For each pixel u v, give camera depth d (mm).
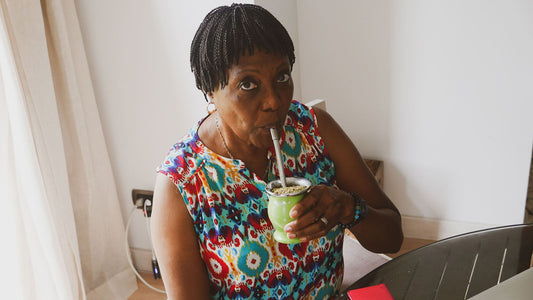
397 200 2547
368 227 1066
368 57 2318
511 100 2166
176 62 2010
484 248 1104
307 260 1038
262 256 999
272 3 2023
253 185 1014
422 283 1006
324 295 1112
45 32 1919
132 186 2311
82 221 2182
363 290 947
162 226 984
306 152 1087
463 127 2285
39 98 1824
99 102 2191
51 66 1970
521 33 2047
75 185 2129
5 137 1729
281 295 1041
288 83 883
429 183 2449
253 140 903
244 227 993
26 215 1813
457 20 2115
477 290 969
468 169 2354
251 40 823
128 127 2199
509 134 2229
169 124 2131
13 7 1707
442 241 1155
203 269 1006
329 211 876
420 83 2275
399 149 2436
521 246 1094
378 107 2393
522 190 2307
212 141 1020
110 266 2330
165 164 1007
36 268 1876
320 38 2365
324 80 2441
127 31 2025
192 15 1917
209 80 882
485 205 2393
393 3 2186
